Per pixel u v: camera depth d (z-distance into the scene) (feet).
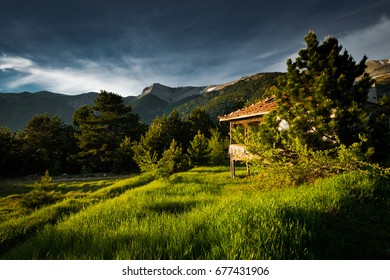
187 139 154.20
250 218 15.06
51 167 115.24
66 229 19.65
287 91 29.27
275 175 28.40
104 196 42.47
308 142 26.84
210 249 12.39
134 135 143.13
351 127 26.73
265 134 29.73
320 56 28.63
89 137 122.83
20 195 50.01
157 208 27.22
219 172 65.92
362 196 20.30
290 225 13.53
